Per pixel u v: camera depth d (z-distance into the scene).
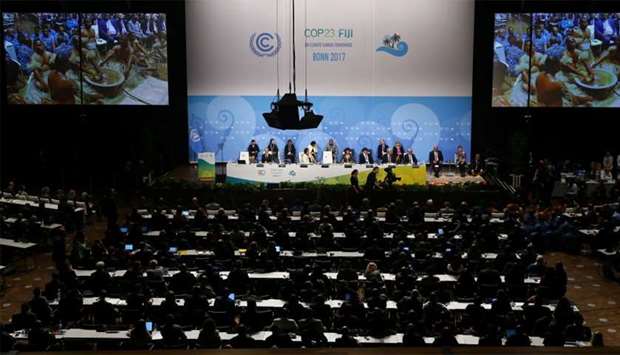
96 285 17.14
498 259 19.38
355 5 36.41
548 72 36.03
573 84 36.06
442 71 36.69
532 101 36.28
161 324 15.26
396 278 17.39
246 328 14.23
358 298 15.41
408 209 26.11
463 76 36.69
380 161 35.97
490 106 37.41
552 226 25.97
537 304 15.41
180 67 37.44
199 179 31.81
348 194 29.75
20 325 14.23
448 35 36.44
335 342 13.12
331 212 26.45
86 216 29.20
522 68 36.12
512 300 17.31
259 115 37.19
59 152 37.50
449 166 36.28
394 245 21.05
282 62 36.72
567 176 33.88
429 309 14.95
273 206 28.34
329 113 37.06
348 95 36.91
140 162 33.38
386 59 36.69
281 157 37.03
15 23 36.16
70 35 36.22
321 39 36.59
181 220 23.78
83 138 37.41
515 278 17.61
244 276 17.62
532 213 26.55
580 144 37.66
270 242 20.34
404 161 35.56
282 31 36.59
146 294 16.27
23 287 21.44
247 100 37.06
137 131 37.62
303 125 19.86
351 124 37.12
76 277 17.70
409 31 36.50
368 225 22.73
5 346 12.41
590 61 35.84
